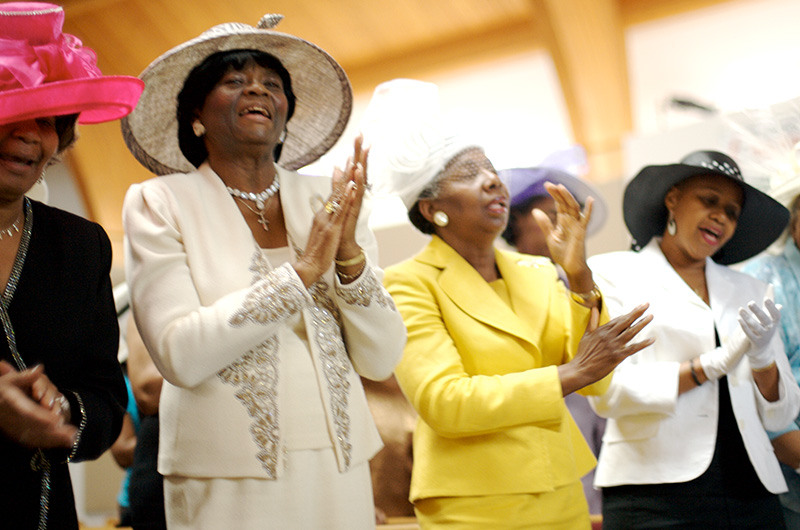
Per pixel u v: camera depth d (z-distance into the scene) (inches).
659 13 273.6
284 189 84.7
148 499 103.0
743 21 269.9
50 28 71.7
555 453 95.7
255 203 83.7
